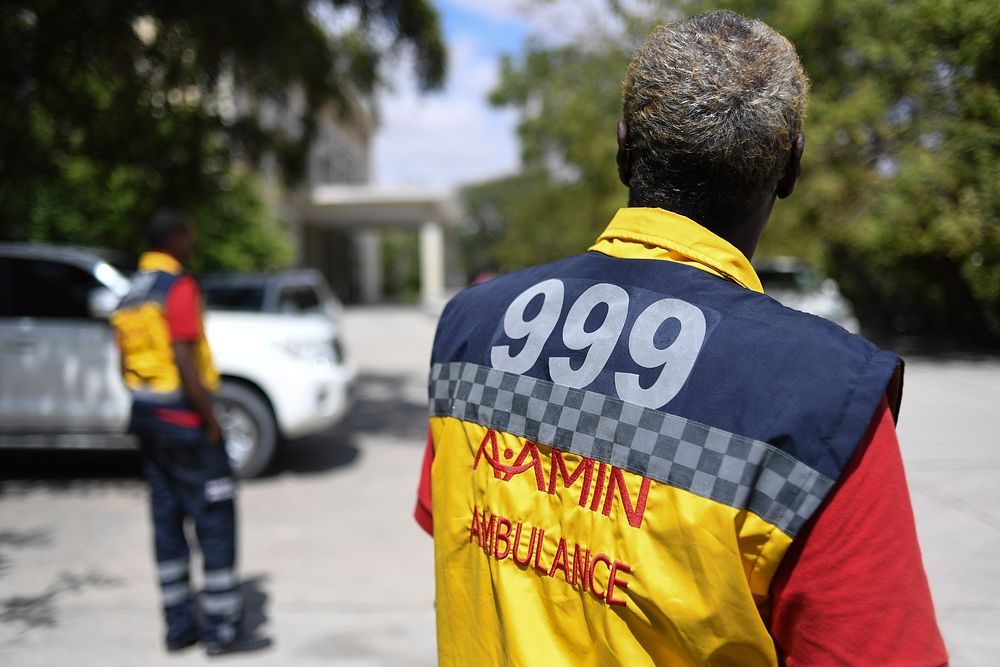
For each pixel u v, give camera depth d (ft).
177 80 23.41
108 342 18.40
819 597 2.52
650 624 2.68
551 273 3.40
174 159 24.80
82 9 19.88
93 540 14.61
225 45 23.49
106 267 19.03
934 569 9.89
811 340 2.66
